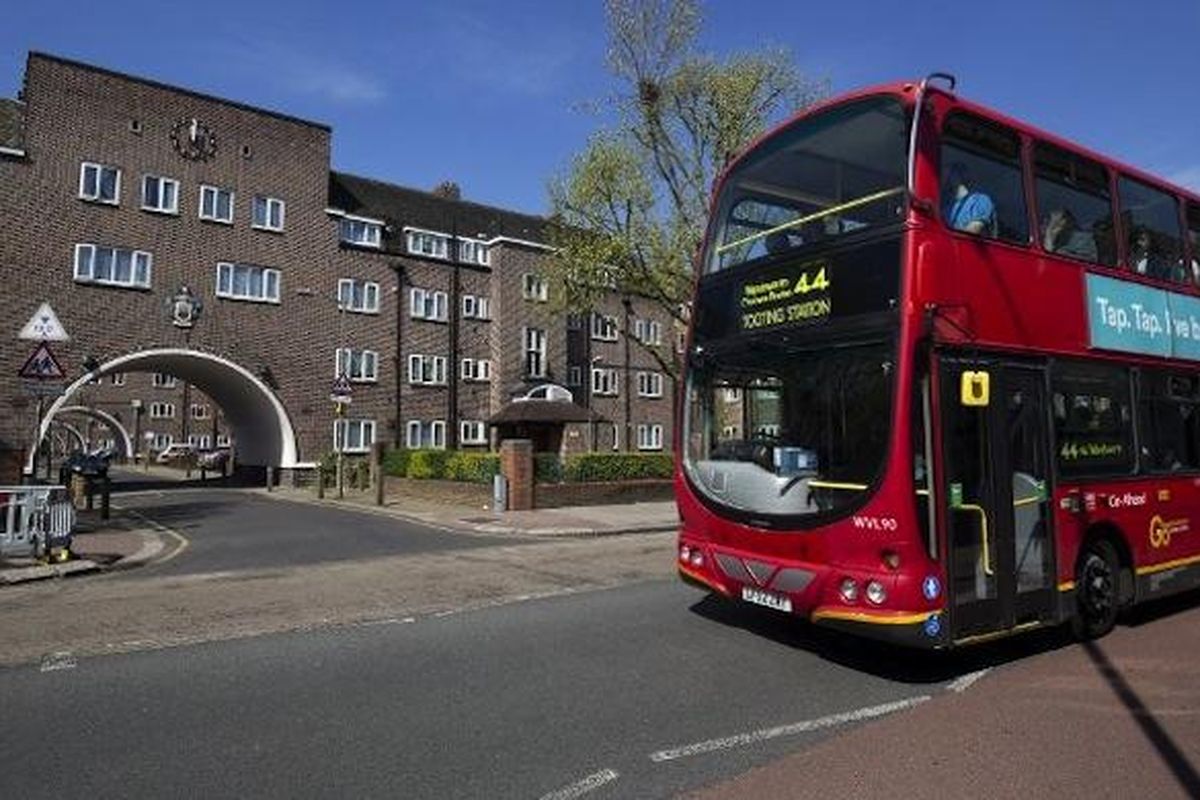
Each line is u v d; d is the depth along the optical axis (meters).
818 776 4.92
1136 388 8.77
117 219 32.06
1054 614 7.53
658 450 47.47
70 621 8.95
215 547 15.52
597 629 8.53
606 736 5.55
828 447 6.92
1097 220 8.63
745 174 8.35
